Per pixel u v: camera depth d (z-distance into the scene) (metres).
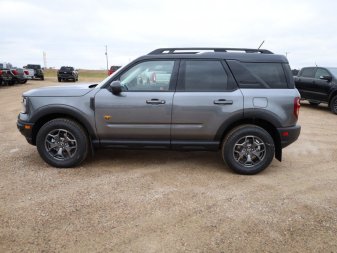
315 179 4.76
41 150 4.90
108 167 5.05
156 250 2.85
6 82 23.77
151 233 3.13
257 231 3.21
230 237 3.09
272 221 3.42
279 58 4.86
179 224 3.31
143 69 4.86
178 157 5.66
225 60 4.81
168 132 4.80
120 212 3.54
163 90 4.80
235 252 2.85
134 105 4.74
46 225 3.23
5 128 8.09
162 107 4.72
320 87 12.21
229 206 3.76
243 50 5.03
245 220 3.43
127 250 2.84
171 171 4.94
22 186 4.21
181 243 2.97
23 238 3.00
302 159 5.82
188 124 4.77
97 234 3.09
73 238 3.01
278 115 4.70
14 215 3.42
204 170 5.02
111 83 4.79
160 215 3.49
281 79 4.80
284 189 4.34
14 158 5.43
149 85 4.83
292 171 5.11
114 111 4.77
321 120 10.28
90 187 4.22
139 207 3.67
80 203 3.74
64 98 4.82
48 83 29.08
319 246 2.97
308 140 7.38
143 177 4.64
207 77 4.81
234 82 4.78
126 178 4.58
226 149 4.79
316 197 4.09
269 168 5.24
